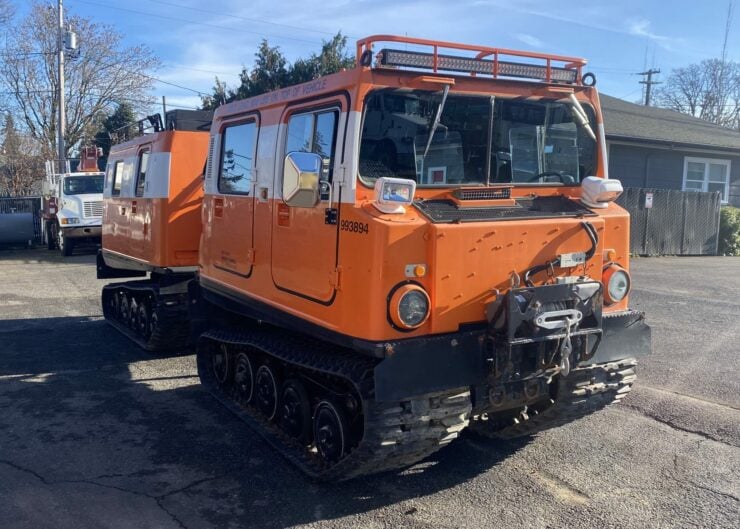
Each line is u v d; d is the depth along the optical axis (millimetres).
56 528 3896
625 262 4711
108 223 10078
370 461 3951
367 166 4043
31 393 6566
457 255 3885
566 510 4137
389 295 3736
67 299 12203
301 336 5191
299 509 4156
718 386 6469
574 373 4434
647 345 4730
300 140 4633
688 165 21953
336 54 19859
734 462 4812
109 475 4645
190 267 7969
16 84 32688
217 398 6141
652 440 5223
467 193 4340
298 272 4559
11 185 35188
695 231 19047
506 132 4617
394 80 4105
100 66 33906
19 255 20359
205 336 6363
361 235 3828
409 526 3947
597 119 5043
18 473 4668
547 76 4734
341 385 4473
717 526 3924
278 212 4848
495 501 4262
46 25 32656
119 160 9617
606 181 4664
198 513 4102
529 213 4316
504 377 3936
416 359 3770
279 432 5199
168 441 5297
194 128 8289
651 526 3928
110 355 8148
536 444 5176
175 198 7844
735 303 10844
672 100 51969
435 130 4301
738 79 49812
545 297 3941
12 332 9461
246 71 20656
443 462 4867
